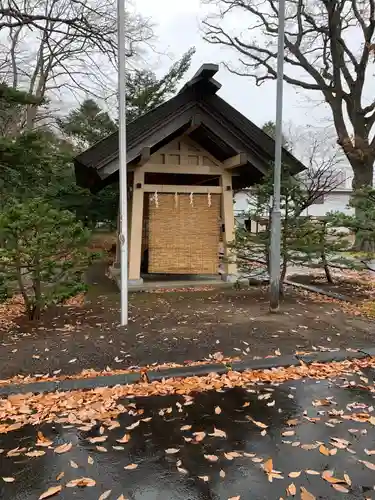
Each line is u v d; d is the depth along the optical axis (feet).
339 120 54.44
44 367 13.26
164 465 8.32
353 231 29.58
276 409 10.66
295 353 14.44
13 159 30.78
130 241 28.40
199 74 24.13
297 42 56.65
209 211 28.89
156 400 11.12
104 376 12.43
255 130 26.04
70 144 53.36
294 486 7.66
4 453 8.73
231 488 7.64
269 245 22.58
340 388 11.91
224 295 24.97
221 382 12.21
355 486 7.70
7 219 16.15
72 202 42.98
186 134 27.94
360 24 52.24
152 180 36.86
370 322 18.58
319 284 29.78
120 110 17.57
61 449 8.82
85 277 33.94
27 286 19.86
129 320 18.80
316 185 22.68
